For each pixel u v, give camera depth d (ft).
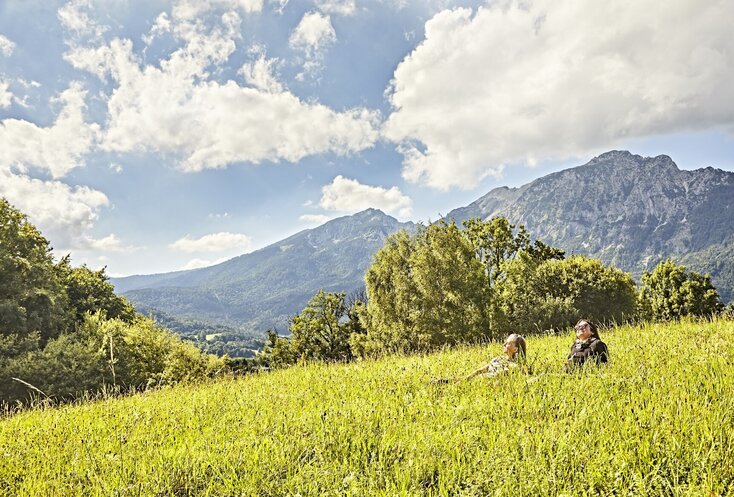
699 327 33.88
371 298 119.24
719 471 10.53
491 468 11.65
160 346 150.61
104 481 13.37
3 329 120.16
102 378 111.75
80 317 167.53
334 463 13.08
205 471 13.82
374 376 27.22
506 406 16.58
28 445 18.58
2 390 101.04
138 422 21.15
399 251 115.85
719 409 13.33
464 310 97.66
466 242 104.83
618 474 10.57
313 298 195.42
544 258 186.09
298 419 17.89
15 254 139.54
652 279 224.12
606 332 38.88
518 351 25.36
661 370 19.21
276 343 196.85
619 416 13.99
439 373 26.94
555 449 12.24
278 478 12.75
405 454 13.44
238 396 26.11
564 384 18.62
